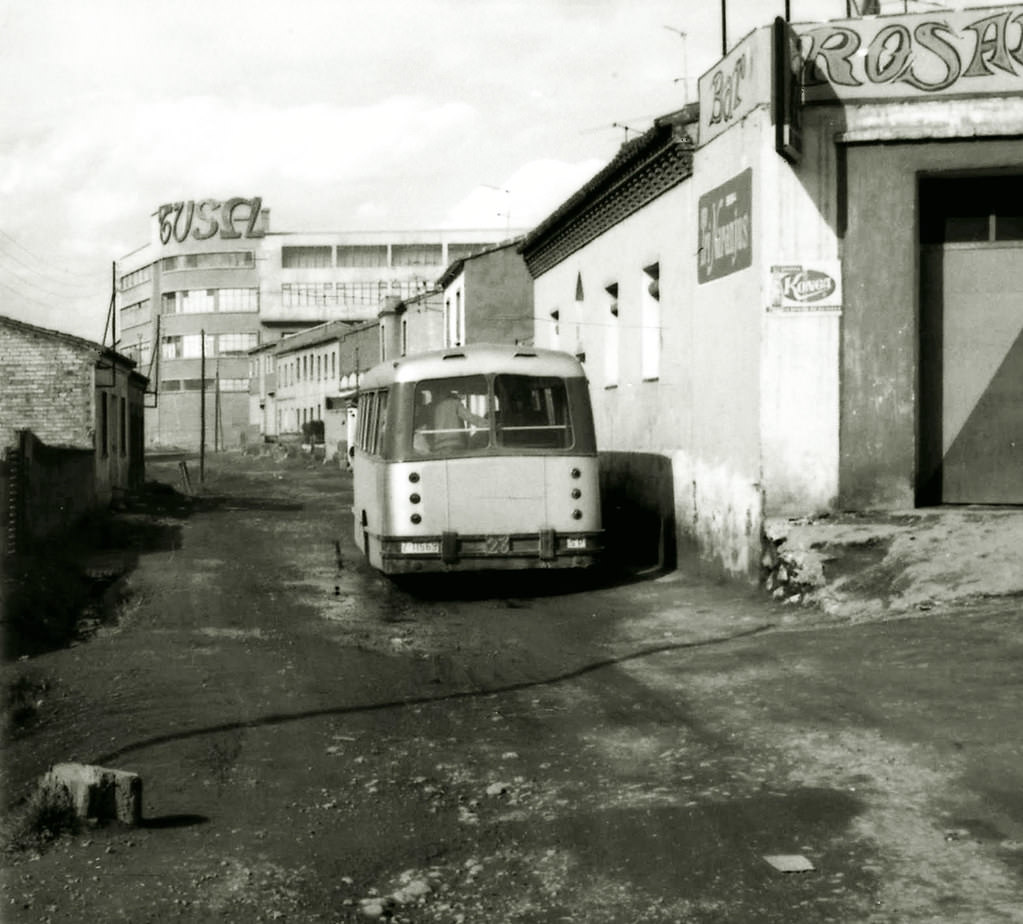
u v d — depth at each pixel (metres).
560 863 5.80
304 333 84.38
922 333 14.15
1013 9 13.37
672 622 12.77
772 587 13.52
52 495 22.02
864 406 13.75
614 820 6.41
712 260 15.45
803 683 9.30
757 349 13.95
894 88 13.57
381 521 15.33
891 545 12.67
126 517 29.80
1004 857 5.62
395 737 8.30
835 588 12.39
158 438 120.62
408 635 12.62
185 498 38.72
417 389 14.98
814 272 13.73
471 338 38.53
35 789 7.05
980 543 12.41
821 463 13.81
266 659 11.25
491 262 38.53
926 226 14.12
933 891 5.28
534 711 9.02
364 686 10.01
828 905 5.18
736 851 5.86
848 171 13.69
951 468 14.16
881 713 8.21
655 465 17.98
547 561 14.94
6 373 30.06
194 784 7.21
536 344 27.00
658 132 16.31
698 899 5.30
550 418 15.13
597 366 21.67
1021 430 14.04
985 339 14.09
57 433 30.05
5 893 5.45
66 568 17.89
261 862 5.87
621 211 19.72
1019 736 7.39
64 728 8.66
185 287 118.75
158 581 17.44
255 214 116.69
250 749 8.02
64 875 5.68
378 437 16.03
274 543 23.52
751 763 7.34
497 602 14.91
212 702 9.42
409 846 6.09
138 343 129.12
